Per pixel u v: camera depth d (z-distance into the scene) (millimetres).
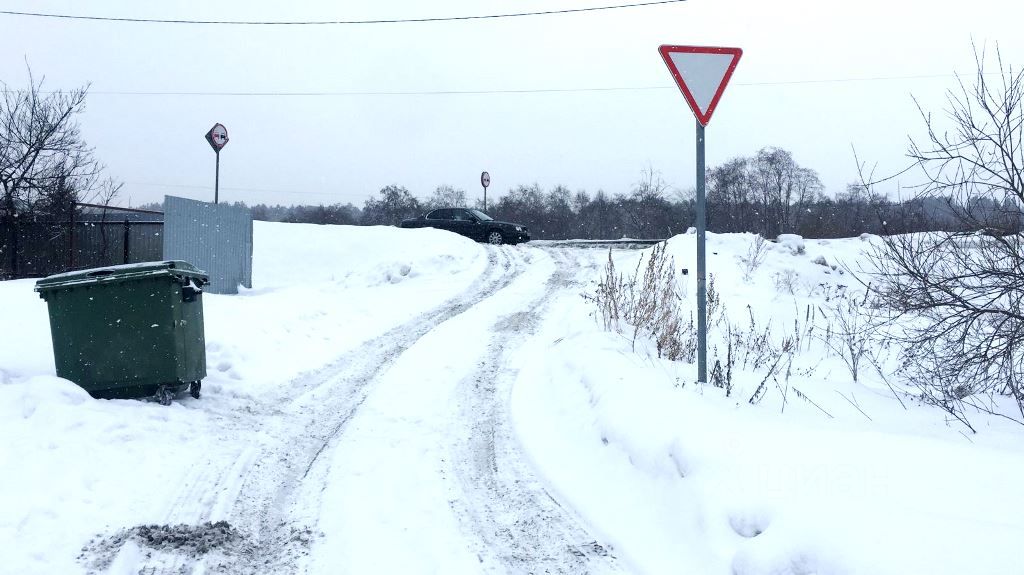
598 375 6988
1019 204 5910
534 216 54750
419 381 8352
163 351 6754
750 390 7262
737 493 4062
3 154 17406
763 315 12781
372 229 21969
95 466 5121
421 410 7242
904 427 5969
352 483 5273
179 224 14562
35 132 17812
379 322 12148
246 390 7754
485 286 16031
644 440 5227
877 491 3668
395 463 5699
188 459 5578
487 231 25094
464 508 4910
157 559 3947
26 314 9617
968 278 6309
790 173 57344
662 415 5465
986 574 2699
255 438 6254
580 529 4594
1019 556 2744
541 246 23938
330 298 14211
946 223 6355
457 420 6949
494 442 6352
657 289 10664
